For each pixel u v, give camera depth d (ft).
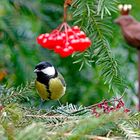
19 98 12.50
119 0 12.78
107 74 12.75
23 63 14.24
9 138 11.75
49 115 12.39
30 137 11.65
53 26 14.48
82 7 12.64
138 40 12.36
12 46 14.32
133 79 14.96
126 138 11.94
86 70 14.74
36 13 14.49
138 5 14.01
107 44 12.73
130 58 14.93
